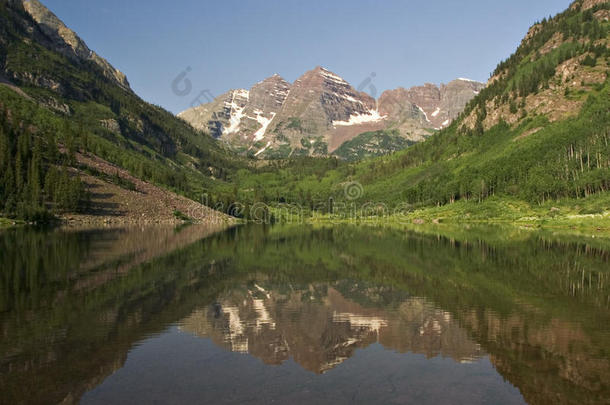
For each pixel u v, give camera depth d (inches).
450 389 573.6
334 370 650.2
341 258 2139.5
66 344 758.5
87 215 4972.9
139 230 4037.9
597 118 6983.3
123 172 7106.3
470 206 6619.1
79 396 543.8
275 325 915.4
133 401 529.0
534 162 6633.9
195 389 570.6
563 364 671.1
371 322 940.6
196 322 927.7
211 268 1765.5
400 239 3366.1
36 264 1706.4
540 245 2610.7
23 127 6023.6
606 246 2503.7
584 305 1075.9
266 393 557.0
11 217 4092.0
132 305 1069.1
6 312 971.9
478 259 2007.9
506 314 995.9
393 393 559.8
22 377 604.4
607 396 549.0
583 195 5290.4
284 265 1894.7
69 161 6028.5
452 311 1031.6
